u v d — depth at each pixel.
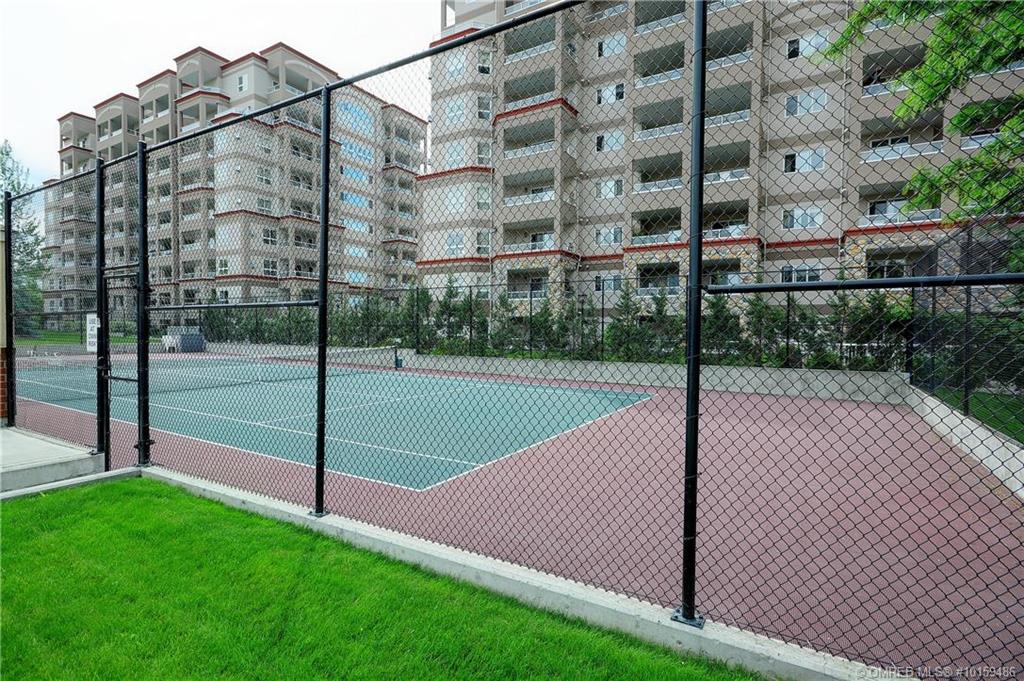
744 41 14.05
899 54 11.37
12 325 6.90
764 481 5.85
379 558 3.21
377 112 5.73
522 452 7.35
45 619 2.57
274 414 10.50
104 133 48.72
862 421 10.01
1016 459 5.10
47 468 4.99
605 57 20.28
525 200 19.75
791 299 13.79
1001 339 6.69
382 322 20.73
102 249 5.38
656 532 4.10
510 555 3.58
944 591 3.13
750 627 2.67
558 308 17.86
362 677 2.13
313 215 26.16
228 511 3.98
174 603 2.69
